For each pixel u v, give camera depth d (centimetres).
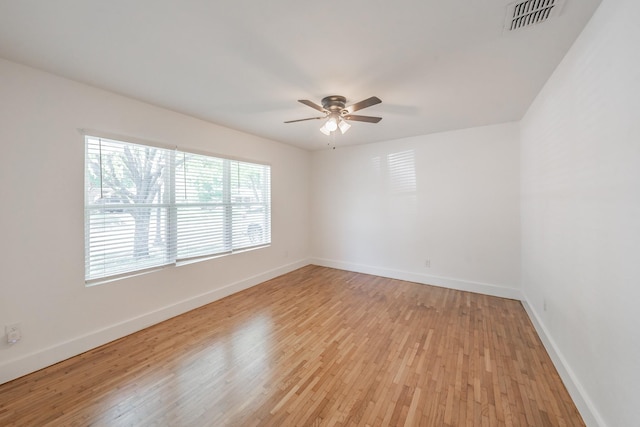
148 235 261
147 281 257
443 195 371
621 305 117
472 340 230
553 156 204
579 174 159
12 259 180
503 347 219
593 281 142
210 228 323
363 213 446
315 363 197
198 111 279
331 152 478
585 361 150
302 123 323
